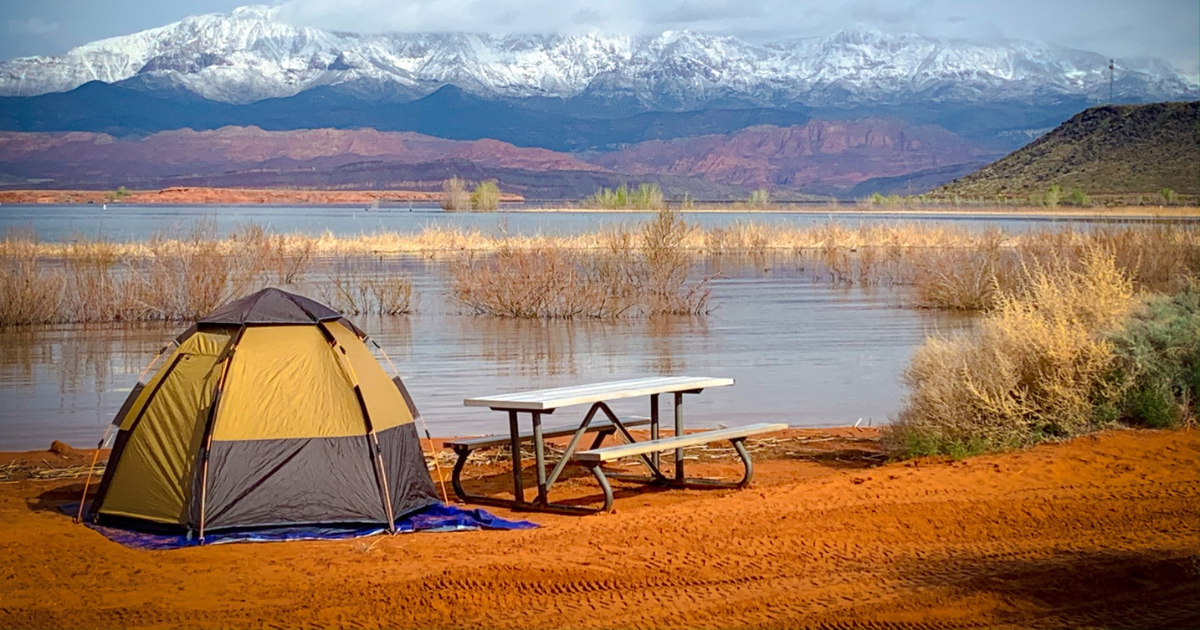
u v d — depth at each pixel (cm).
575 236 4662
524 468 1014
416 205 18462
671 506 805
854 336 2014
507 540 730
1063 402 996
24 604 593
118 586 630
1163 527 702
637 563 648
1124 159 14300
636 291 2694
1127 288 1155
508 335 2059
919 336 2005
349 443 800
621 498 880
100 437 1202
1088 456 889
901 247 4228
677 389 905
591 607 575
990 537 691
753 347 1872
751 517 747
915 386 1094
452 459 1050
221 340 809
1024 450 934
